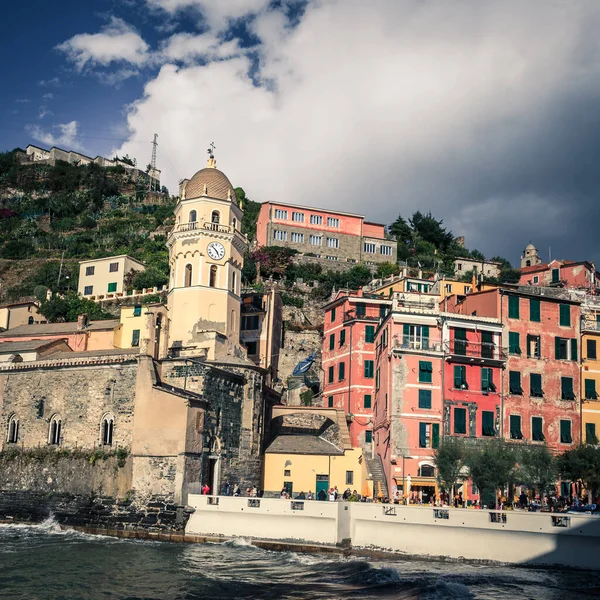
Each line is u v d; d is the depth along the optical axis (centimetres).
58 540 5516
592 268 11562
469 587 4156
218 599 3866
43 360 6819
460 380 6806
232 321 8031
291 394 9281
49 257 14600
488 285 8562
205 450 6116
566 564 4672
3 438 6712
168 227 15750
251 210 15512
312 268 12212
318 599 3847
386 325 7112
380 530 5159
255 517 5391
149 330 6488
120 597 3888
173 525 5650
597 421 7162
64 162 19912
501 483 5659
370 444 7844
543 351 7138
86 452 6216
